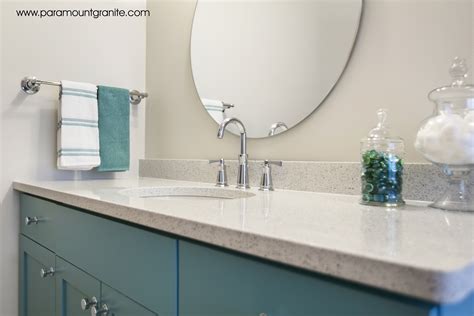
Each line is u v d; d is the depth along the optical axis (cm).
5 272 135
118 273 76
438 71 85
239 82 133
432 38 86
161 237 65
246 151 124
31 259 125
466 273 35
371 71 97
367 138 83
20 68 138
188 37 154
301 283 45
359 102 99
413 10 89
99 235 83
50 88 145
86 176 154
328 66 106
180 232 59
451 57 83
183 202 79
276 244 46
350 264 39
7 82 135
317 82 109
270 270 49
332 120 105
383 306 38
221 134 111
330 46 106
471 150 68
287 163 112
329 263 41
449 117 71
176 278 62
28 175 140
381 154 79
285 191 109
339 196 96
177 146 158
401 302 37
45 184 126
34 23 141
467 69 81
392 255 38
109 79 162
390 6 93
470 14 81
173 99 160
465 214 67
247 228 51
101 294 82
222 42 140
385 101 94
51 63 145
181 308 60
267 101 123
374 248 41
